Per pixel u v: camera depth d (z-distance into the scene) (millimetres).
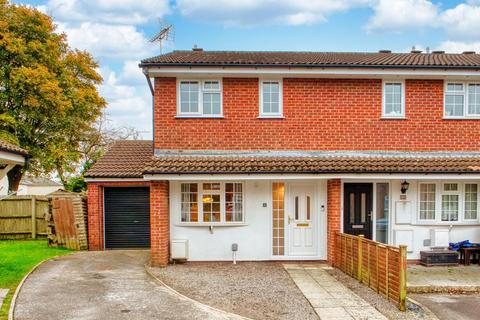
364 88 12719
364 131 12688
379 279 9000
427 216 12648
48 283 9734
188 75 12320
